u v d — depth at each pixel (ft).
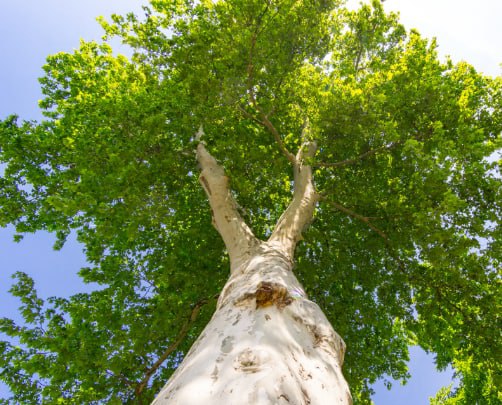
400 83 22.67
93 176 21.53
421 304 26.53
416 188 22.49
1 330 22.84
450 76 24.67
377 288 29.17
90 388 23.21
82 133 25.52
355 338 29.48
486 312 24.06
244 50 23.70
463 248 20.85
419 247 24.59
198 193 29.17
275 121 28.99
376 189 26.21
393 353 31.45
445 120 23.04
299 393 7.91
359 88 22.36
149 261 28.58
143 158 24.39
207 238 28.37
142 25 27.09
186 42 24.71
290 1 23.88
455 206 19.04
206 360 9.07
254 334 9.87
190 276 27.48
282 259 16.85
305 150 25.70
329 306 28.89
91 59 32.24
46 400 22.91
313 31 25.91
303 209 22.02
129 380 25.14
